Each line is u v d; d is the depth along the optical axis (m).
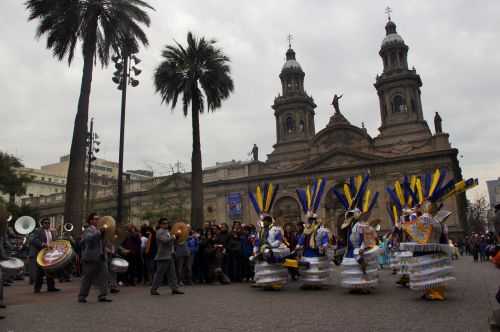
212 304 9.33
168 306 9.08
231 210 53.94
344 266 11.14
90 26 21.62
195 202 25.20
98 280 10.18
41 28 21.41
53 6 20.97
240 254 16.02
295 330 6.34
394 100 51.62
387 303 8.91
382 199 46.12
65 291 12.70
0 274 8.76
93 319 7.49
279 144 57.94
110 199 59.84
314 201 13.02
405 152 47.06
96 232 10.08
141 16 22.78
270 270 12.34
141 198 56.94
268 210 13.69
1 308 8.80
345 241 11.96
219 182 55.38
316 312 7.96
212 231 16.30
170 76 26.52
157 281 11.51
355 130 50.22
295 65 61.16
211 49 27.08
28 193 85.94
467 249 43.62
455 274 16.33
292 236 15.72
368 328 6.36
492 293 9.97
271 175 52.53
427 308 8.05
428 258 9.22
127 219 56.72
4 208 9.23
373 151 48.69
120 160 23.53
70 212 19.72
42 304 9.56
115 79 24.86
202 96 27.33
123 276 15.26
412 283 9.26
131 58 25.73
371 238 11.11
